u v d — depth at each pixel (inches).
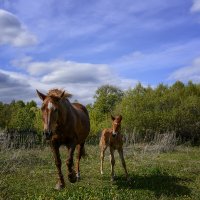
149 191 167.3
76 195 147.4
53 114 147.4
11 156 241.6
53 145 163.2
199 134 499.5
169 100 520.1
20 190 163.8
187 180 192.9
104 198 146.8
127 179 187.8
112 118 195.6
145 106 517.0
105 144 208.5
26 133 418.6
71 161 163.2
